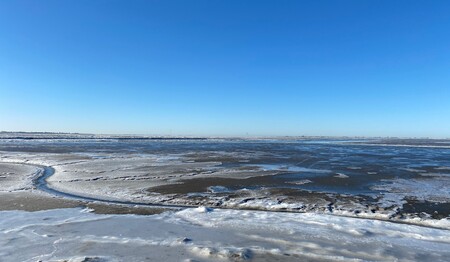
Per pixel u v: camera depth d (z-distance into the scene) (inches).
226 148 2188.7
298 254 261.6
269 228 337.1
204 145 2694.4
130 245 280.2
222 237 305.4
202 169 909.8
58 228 333.4
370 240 300.4
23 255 254.8
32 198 498.0
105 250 267.1
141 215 398.3
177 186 627.5
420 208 457.7
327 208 456.1
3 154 1378.0
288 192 573.6
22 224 347.9
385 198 524.4
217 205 478.6
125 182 670.5
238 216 392.5
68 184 639.8
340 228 339.3
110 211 420.2
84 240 293.6
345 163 1122.7
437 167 1000.9
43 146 2094.0
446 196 542.0
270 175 792.3
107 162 1082.1
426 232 331.3
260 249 272.2
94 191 569.0
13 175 754.8
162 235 310.7
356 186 638.5
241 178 738.2
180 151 1774.1
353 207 462.0
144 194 548.7
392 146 2815.0
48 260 244.1
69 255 255.1
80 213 405.1
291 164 1077.8
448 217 412.2
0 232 316.8
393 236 315.0
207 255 257.0
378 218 408.8
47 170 861.8
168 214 404.2
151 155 1438.2
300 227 342.3
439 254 267.4
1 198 495.2
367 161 1207.6
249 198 522.3
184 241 290.7
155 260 245.8
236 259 249.4
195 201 500.7
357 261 248.8
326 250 271.7
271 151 1851.6
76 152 1561.3
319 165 1050.1
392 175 803.4
